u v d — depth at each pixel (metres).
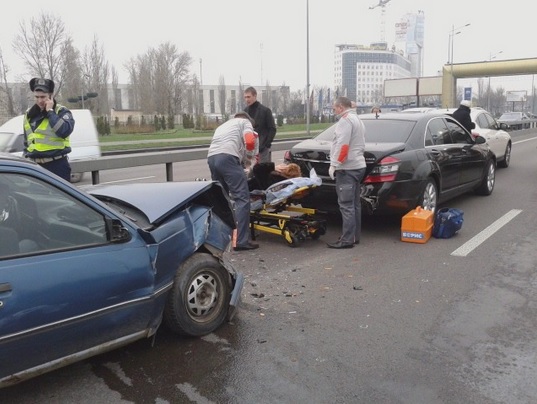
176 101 59.97
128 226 3.40
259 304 4.63
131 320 3.39
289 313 4.44
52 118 5.48
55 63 39.00
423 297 4.80
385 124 7.64
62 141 5.65
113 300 3.25
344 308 4.54
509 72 48.97
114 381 3.36
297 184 6.57
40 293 2.88
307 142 7.62
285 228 6.55
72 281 3.03
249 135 6.20
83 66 48.78
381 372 3.47
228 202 4.37
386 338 3.97
